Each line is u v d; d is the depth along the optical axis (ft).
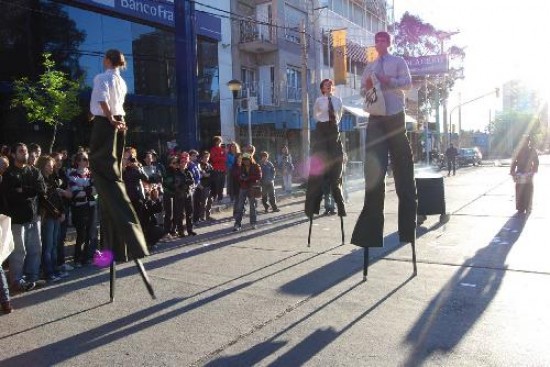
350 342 14.62
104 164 17.29
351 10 111.65
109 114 16.87
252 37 76.89
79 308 18.78
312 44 91.30
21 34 47.88
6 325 17.20
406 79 19.20
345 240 29.91
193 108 48.24
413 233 20.83
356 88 108.88
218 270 23.59
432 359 13.29
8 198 20.89
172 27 62.34
